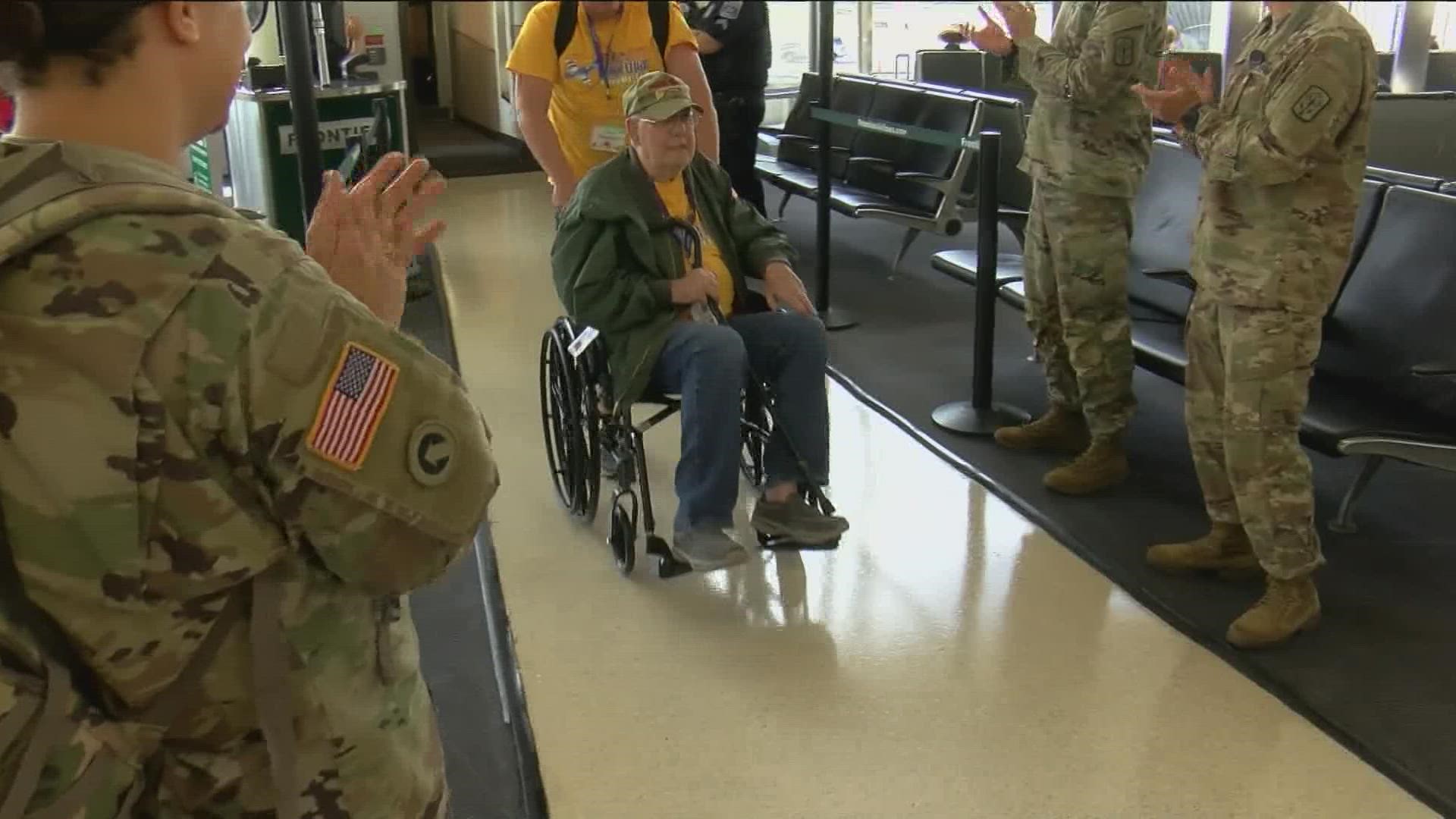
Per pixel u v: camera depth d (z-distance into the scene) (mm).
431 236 1024
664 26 3119
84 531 753
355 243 948
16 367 739
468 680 2330
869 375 4160
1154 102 2436
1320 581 2688
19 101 799
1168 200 3727
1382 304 2982
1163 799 1970
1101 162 2945
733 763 2070
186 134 842
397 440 830
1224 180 2281
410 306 4609
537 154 3145
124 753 813
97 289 741
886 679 2328
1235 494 2410
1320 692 2242
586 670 2359
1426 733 2111
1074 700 2254
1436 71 4238
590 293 2623
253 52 4453
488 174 4441
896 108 5324
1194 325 2574
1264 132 2178
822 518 2666
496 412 3742
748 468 3186
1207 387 2578
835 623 2539
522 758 2076
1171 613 2539
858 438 3602
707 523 2564
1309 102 2129
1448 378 2721
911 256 5930
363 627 896
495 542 2924
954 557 2846
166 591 788
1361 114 2205
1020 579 2738
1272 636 2373
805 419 2684
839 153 5605
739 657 2406
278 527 825
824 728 2170
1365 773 2027
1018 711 2223
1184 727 2168
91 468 745
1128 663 2383
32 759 772
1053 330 3314
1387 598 2605
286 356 785
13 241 731
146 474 758
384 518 832
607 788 2002
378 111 4242
